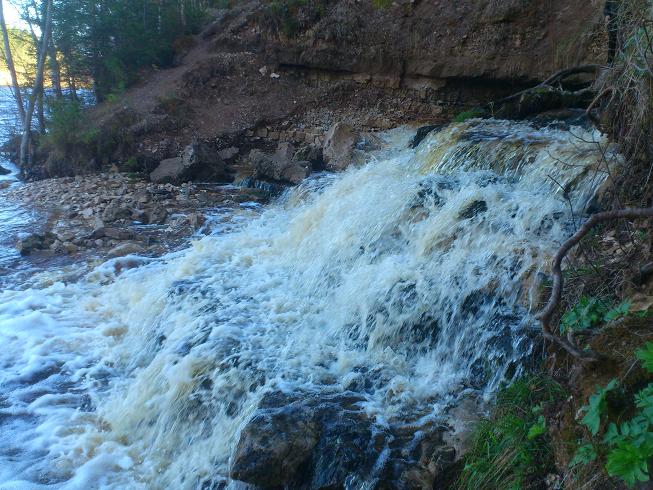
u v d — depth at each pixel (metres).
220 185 12.27
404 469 3.85
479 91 13.86
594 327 3.73
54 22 14.75
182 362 5.24
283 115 14.67
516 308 4.81
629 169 4.95
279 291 6.67
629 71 4.75
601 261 4.46
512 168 7.43
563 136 8.20
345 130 12.38
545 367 4.10
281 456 3.98
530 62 12.70
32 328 6.71
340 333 5.61
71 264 8.47
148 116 13.90
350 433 4.12
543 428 3.48
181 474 4.60
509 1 12.70
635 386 2.98
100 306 7.28
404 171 8.98
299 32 15.04
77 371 6.01
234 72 15.39
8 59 15.22
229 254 7.80
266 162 11.97
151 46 15.77
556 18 12.34
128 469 4.74
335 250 6.76
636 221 4.61
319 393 4.66
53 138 13.52
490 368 4.60
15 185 13.23
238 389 4.88
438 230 5.91
